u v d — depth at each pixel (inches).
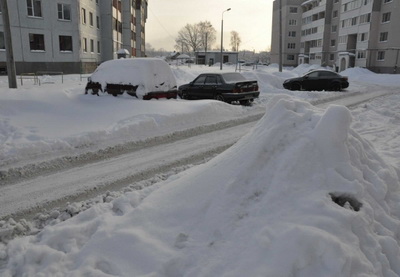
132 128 355.6
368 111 487.2
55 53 1364.4
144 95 474.9
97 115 394.0
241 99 564.4
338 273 102.2
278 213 125.1
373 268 110.5
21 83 849.5
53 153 281.7
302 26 3255.4
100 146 307.0
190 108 445.7
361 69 1642.5
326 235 110.0
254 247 113.7
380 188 145.5
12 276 126.0
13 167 245.4
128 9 2219.5
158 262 118.1
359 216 122.2
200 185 148.7
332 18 2682.1
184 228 133.1
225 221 128.4
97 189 215.8
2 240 154.9
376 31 2042.3
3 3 589.3
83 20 1486.2
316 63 2901.1
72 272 118.9
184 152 301.4
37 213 182.5
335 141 144.9
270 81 964.6
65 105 437.4
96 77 529.3
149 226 137.3
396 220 137.5
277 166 142.1
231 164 150.0
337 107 151.2
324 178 137.3
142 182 225.6
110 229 137.4
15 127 332.8
